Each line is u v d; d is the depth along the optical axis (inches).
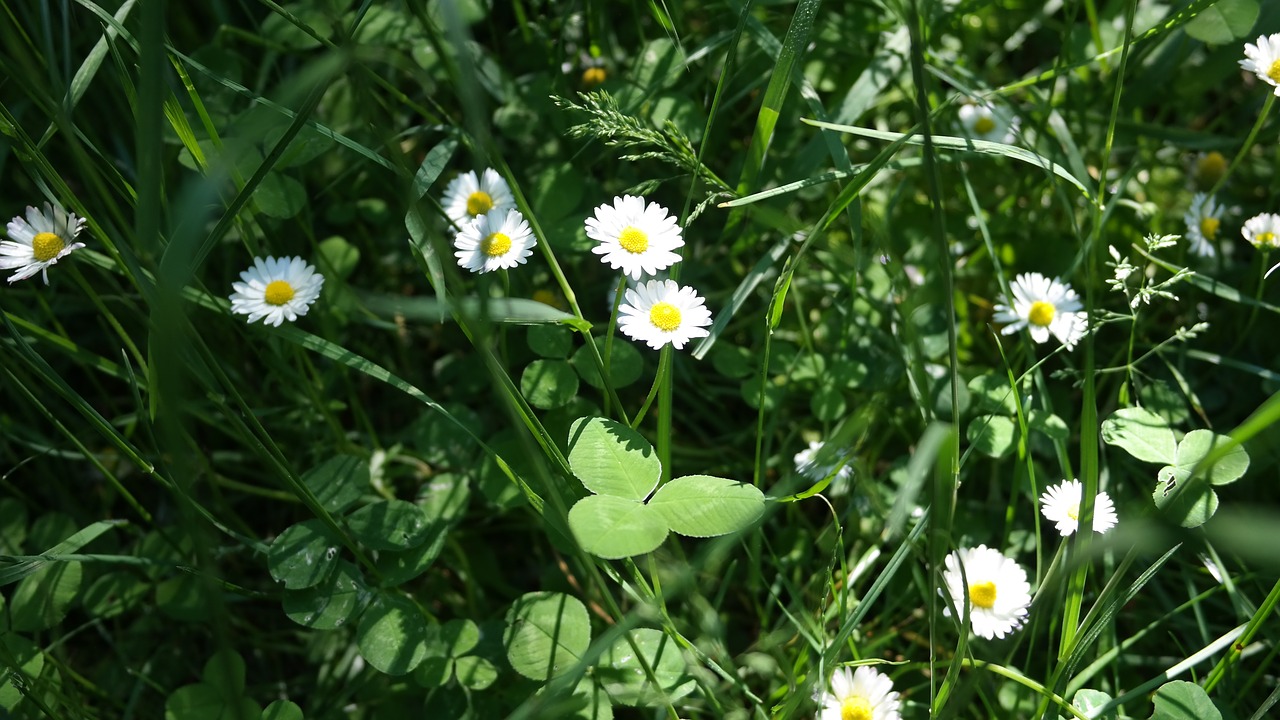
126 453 9.2
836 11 12.8
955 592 9.0
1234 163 11.0
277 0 12.5
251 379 12.7
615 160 12.9
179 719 9.3
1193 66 12.6
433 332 13.2
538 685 9.4
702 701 9.4
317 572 9.2
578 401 10.5
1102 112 13.1
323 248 12.5
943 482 7.8
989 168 13.0
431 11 12.1
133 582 10.8
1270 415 6.5
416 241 9.0
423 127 11.4
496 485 10.0
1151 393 10.8
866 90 11.3
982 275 12.5
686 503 8.0
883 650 10.6
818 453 9.4
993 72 13.9
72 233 9.3
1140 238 12.1
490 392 12.4
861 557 10.8
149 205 6.1
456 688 9.5
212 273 13.0
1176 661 10.0
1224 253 12.4
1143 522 7.2
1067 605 8.5
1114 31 12.7
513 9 13.9
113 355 13.2
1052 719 8.5
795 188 9.6
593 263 13.0
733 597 11.4
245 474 12.3
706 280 12.9
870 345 11.7
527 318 8.6
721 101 12.9
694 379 12.7
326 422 12.0
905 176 12.1
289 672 11.6
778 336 12.1
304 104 7.9
